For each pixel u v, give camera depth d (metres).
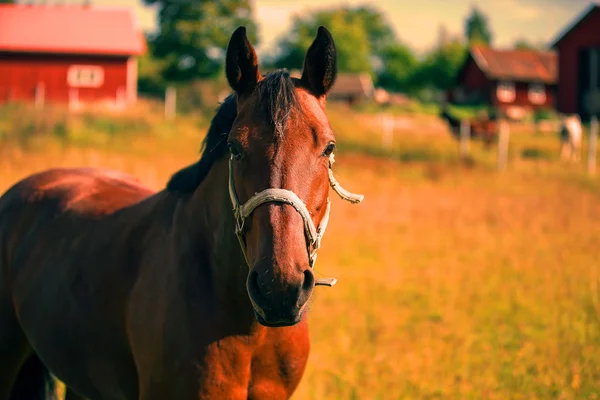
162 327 2.60
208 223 2.67
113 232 3.08
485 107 50.34
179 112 25.48
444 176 16.91
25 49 34.59
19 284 3.37
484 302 6.54
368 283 7.26
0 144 15.95
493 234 10.16
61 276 3.12
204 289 2.60
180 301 2.60
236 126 2.36
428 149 20.89
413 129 28.17
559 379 4.60
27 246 3.44
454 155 20.38
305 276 2.17
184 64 46.16
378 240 9.54
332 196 13.02
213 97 26.81
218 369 2.53
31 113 19.89
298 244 2.19
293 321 2.13
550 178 17.33
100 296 2.92
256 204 2.24
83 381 3.03
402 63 75.25
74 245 3.20
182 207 2.82
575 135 22.20
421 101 68.50
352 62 74.94
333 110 27.23
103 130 19.69
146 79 47.44
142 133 19.88
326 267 8.02
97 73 35.56
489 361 5.00
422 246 9.25
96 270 2.98
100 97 35.66
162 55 46.06
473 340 5.45
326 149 2.37
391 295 6.81
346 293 6.86
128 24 37.16
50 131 18.38
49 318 3.11
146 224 2.96
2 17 35.97
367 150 20.42
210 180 2.71
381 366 4.93
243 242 2.39
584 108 37.94
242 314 2.53
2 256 3.58
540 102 52.62
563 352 5.12
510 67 52.41
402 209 12.04
